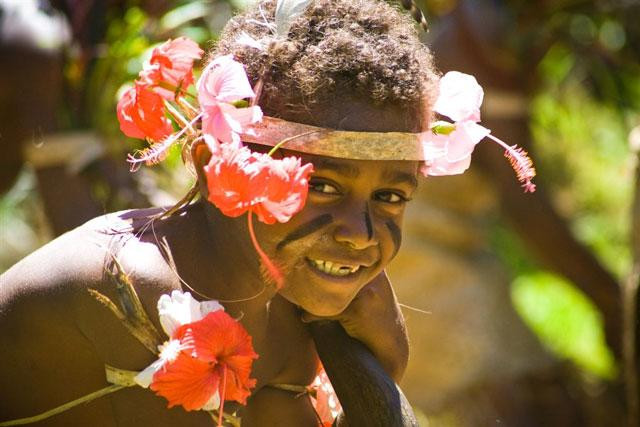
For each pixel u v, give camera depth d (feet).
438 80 11.85
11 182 20.90
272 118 11.20
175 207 11.93
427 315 26.43
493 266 28.35
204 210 11.98
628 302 19.16
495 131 26.63
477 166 26.89
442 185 26.76
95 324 11.45
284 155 11.21
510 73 26.53
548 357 27.84
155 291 11.35
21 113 20.22
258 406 12.74
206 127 10.79
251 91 10.82
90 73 20.42
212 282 11.75
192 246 11.78
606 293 27.32
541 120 33.71
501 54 26.30
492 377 26.73
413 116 11.40
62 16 20.62
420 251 26.48
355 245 11.24
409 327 26.45
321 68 11.13
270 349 12.62
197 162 11.34
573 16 28.14
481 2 26.37
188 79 11.68
